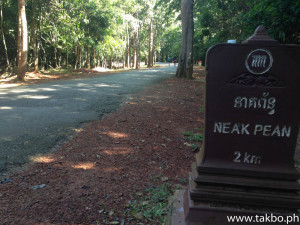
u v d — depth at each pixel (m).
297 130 2.47
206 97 2.53
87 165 3.96
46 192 3.17
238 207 2.50
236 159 2.57
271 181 2.50
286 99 2.44
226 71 2.46
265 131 2.51
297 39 6.42
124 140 5.10
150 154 4.57
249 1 9.32
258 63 2.41
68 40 23.12
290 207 2.45
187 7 17.67
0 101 8.40
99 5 20.64
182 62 18.44
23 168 3.76
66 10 20.94
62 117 6.51
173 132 5.84
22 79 16.27
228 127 2.54
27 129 5.47
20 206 2.88
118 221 2.79
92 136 5.21
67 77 18.80
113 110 7.42
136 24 38.19
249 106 2.49
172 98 9.82
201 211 2.51
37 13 24.38
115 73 23.44
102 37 22.61
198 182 2.55
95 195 3.19
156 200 3.22
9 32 25.12
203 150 2.65
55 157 4.18
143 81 15.52
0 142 4.66
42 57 33.53
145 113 7.24
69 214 2.80
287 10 5.43
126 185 3.50
